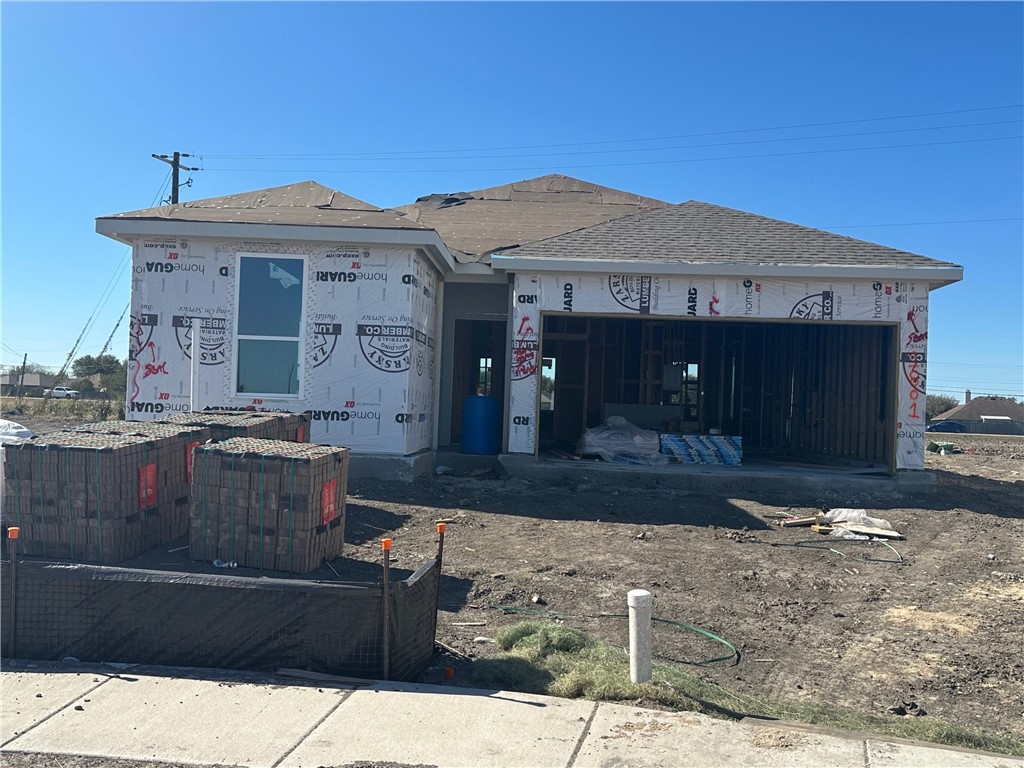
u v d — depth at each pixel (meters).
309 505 6.91
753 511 11.28
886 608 7.20
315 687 5.03
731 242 14.01
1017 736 4.78
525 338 13.36
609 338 18.92
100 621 5.44
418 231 12.21
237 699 4.81
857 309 13.05
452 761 4.05
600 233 14.39
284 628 5.31
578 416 18.72
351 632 5.24
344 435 12.53
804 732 4.51
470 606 6.96
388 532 9.38
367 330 12.54
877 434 14.73
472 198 20.50
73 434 7.73
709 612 6.98
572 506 11.26
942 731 4.64
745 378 20.30
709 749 4.25
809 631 6.57
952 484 14.70
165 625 5.40
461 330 17.55
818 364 17.80
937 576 8.28
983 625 6.77
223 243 12.55
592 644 5.90
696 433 16.81
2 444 7.07
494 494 11.88
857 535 9.91
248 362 12.58
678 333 18.86
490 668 5.36
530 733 4.41
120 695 4.84
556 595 7.35
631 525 10.21
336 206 13.86
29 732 4.32
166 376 12.58
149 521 7.37
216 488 7.00
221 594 5.35
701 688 5.20
